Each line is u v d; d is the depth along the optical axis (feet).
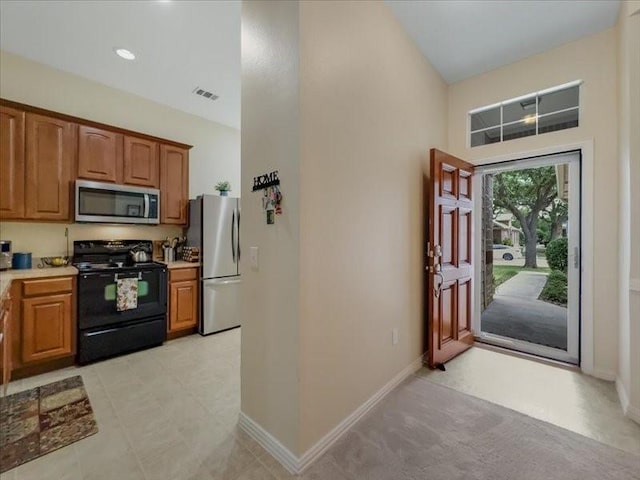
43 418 6.19
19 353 7.77
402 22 7.71
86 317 8.84
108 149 10.05
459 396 7.06
